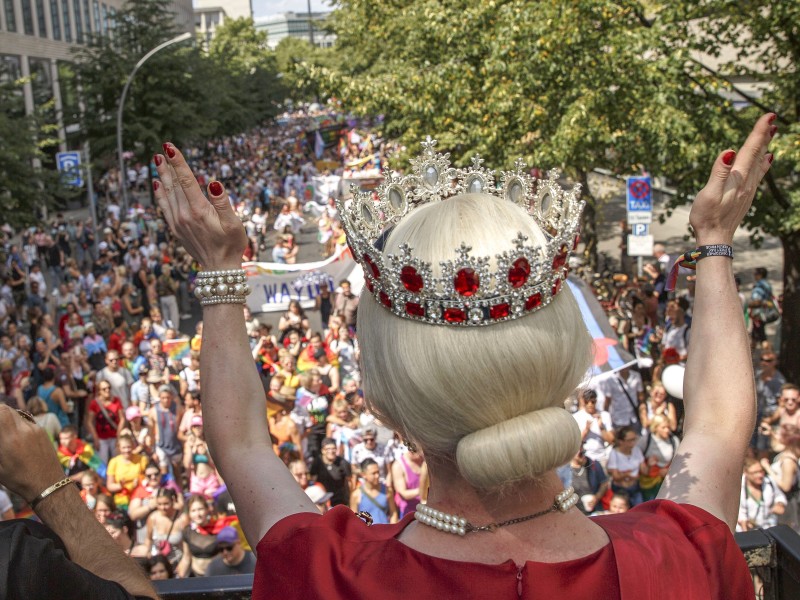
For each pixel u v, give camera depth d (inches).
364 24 1082.7
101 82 1421.0
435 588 44.3
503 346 43.9
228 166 1916.8
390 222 55.1
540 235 46.4
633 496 331.0
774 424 352.8
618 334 544.4
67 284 808.3
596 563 45.1
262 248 1117.1
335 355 537.6
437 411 44.4
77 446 365.7
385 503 319.6
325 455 327.9
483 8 543.8
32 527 55.9
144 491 317.7
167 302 799.1
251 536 53.2
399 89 608.7
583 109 482.3
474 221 45.7
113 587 53.4
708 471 54.0
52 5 1916.8
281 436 373.7
